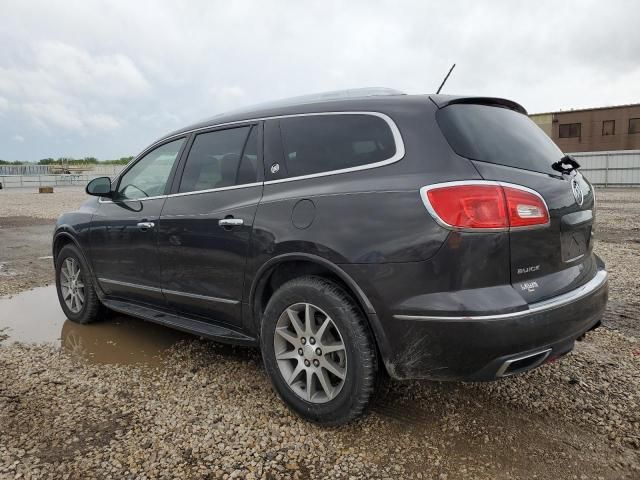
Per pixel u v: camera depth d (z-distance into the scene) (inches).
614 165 1040.2
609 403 119.6
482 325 91.4
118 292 171.5
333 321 106.0
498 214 93.7
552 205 102.3
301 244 109.7
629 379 131.7
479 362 93.5
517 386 129.3
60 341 170.9
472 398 123.6
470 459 99.2
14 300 225.9
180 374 141.3
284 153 123.2
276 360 116.8
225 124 141.2
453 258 93.4
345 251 102.8
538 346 96.3
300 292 110.5
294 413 116.7
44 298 229.3
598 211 533.0
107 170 2122.3
